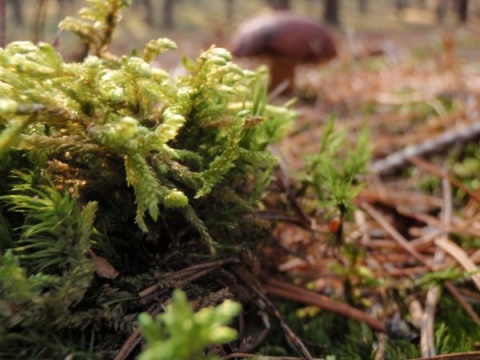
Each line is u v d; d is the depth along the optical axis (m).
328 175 0.12
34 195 0.08
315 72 0.51
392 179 0.23
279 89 0.16
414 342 0.12
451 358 0.10
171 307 0.05
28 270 0.08
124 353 0.08
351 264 0.13
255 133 0.11
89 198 0.09
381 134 0.28
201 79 0.09
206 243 0.09
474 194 0.18
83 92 0.08
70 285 0.07
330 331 0.12
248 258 0.11
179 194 0.08
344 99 0.36
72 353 0.07
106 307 0.08
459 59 0.46
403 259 0.15
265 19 0.39
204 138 0.10
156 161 0.09
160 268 0.09
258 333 0.10
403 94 0.34
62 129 0.08
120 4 0.10
